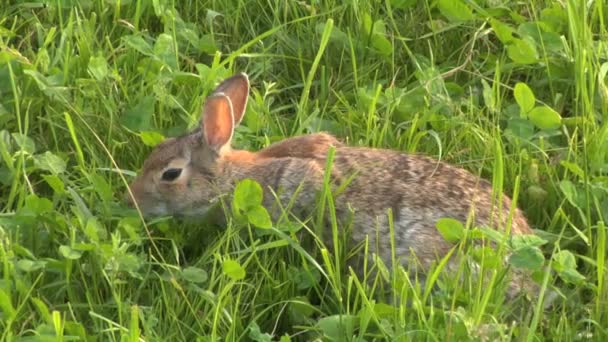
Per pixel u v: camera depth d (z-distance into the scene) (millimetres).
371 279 11258
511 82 13484
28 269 10453
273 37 13695
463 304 10430
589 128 12500
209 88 12695
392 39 13586
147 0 13719
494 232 10547
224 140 11914
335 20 13836
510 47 13266
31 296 10469
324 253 10555
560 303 10969
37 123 12508
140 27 13773
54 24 13656
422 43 13797
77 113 12281
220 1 13953
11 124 12445
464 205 11336
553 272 11211
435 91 12844
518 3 14031
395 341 9945
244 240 11438
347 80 13305
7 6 13773
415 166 11625
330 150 10914
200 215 12008
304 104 12648
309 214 11664
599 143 12234
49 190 11930
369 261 11297
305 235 11523
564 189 11680
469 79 13445
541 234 11523
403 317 10062
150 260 11000
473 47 13625
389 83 13320
